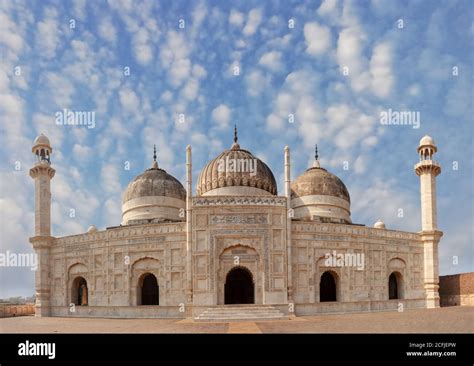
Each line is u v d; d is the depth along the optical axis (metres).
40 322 29.61
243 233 31.62
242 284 38.12
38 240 36.69
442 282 41.28
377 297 35.00
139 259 33.47
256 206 32.00
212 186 36.56
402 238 37.19
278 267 31.62
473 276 38.00
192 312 30.67
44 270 36.50
